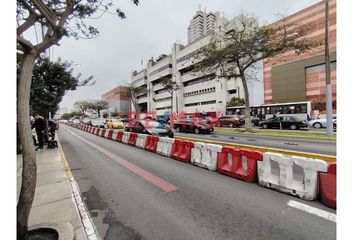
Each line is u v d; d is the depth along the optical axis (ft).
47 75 43.60
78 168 24.38
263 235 10.11
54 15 10.03
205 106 158.71
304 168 14.37
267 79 142.10
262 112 94.48
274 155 16.20
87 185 18.26
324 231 10.28
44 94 42.39
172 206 13.58
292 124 70.85
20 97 8.98
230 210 12.75
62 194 15.90
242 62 66.03
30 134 9.18
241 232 10.41
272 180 16.03
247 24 61.41
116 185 18.04
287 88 131.34
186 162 25.58
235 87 137.69
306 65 122.72
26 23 9.27
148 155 31.42
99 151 36.83
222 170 20.33
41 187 17.46
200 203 13.88
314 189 13.79
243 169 18.52
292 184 14.88
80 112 304.30
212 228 10.87
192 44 163.22
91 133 84.84
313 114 88.28
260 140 44.19
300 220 11.37
